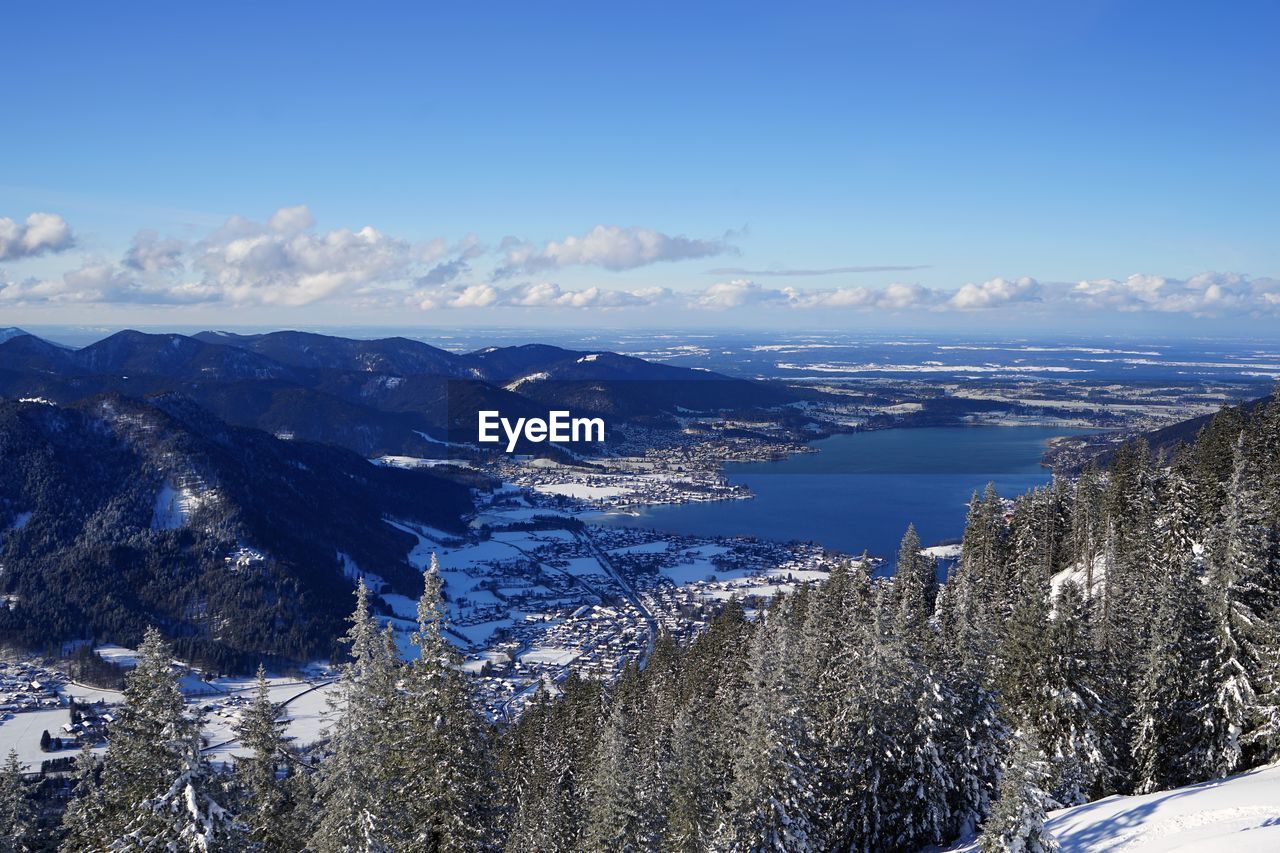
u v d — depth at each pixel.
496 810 36.41
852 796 49.62
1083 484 112.12
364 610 34.19
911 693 49.41
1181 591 52.81
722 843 44.38
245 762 41.59
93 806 35.59
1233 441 92.25
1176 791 44.00
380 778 33.38
